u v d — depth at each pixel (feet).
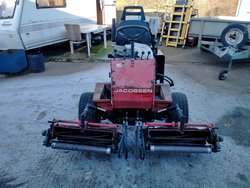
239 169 7.98
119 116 8.71
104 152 7.44
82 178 7.60
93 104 9.09
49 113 12.01
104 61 22.53
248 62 21.53
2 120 11.35
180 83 16.19
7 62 18.30
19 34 18.89
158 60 12.35
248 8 28.60
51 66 21.26
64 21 24.44
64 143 7.73
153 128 7.55
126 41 11.18
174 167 8.05
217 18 22.70
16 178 7.63
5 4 18.92
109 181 7.47
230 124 10.84
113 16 33.22
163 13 34.99
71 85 16.11
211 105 12.82
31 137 9.89
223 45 18.56
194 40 26.96
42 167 8.11
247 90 14.97
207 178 7.58
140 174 7.74
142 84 7.70
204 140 7.50
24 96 14.30
